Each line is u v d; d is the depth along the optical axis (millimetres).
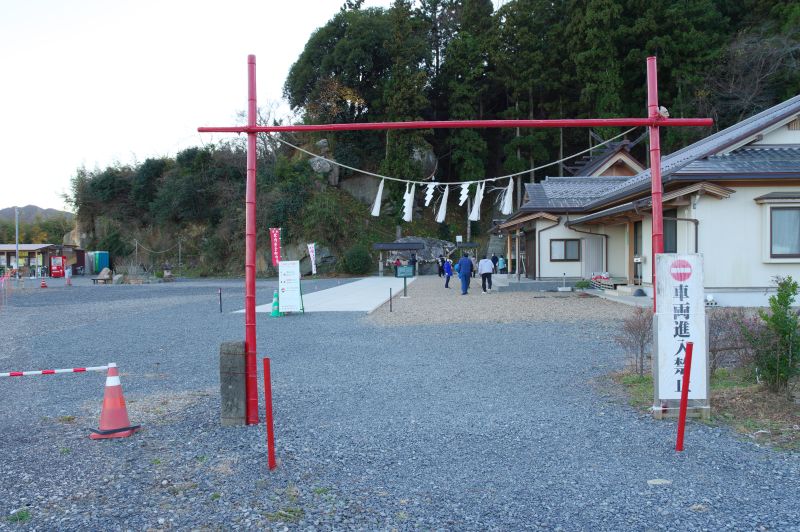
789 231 14414
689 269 5551
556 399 6562
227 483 4246
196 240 55344
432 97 52625
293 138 54750
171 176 55906
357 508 3773
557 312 15211
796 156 14883
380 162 52094
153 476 4422
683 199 14797
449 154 52500
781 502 3748
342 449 4953
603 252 23422
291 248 47875
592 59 37594
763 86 33438
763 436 5027
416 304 18828
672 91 37688
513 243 36906
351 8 55469
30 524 3619
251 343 5793
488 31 47938
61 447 5203
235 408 5758
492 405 6359
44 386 8102
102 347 11453
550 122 5938
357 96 50875
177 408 6520
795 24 31984
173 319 16500
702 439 5012
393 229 50594
